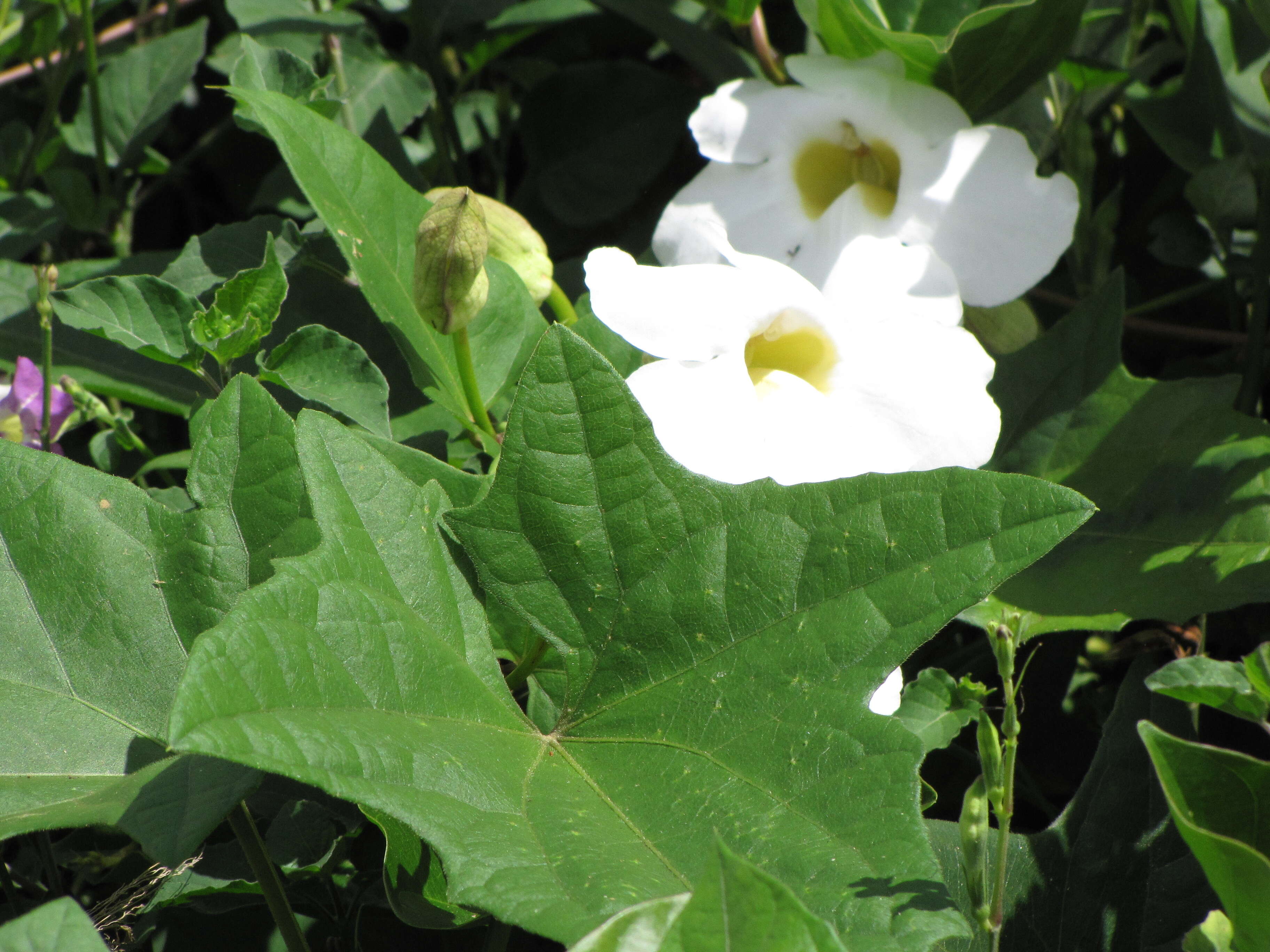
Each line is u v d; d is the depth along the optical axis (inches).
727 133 21.7
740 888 16.3
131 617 18.4
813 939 16.3
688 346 19.3
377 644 17.4
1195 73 23.8
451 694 17.7
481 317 21.0
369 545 17.9
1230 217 23.4
